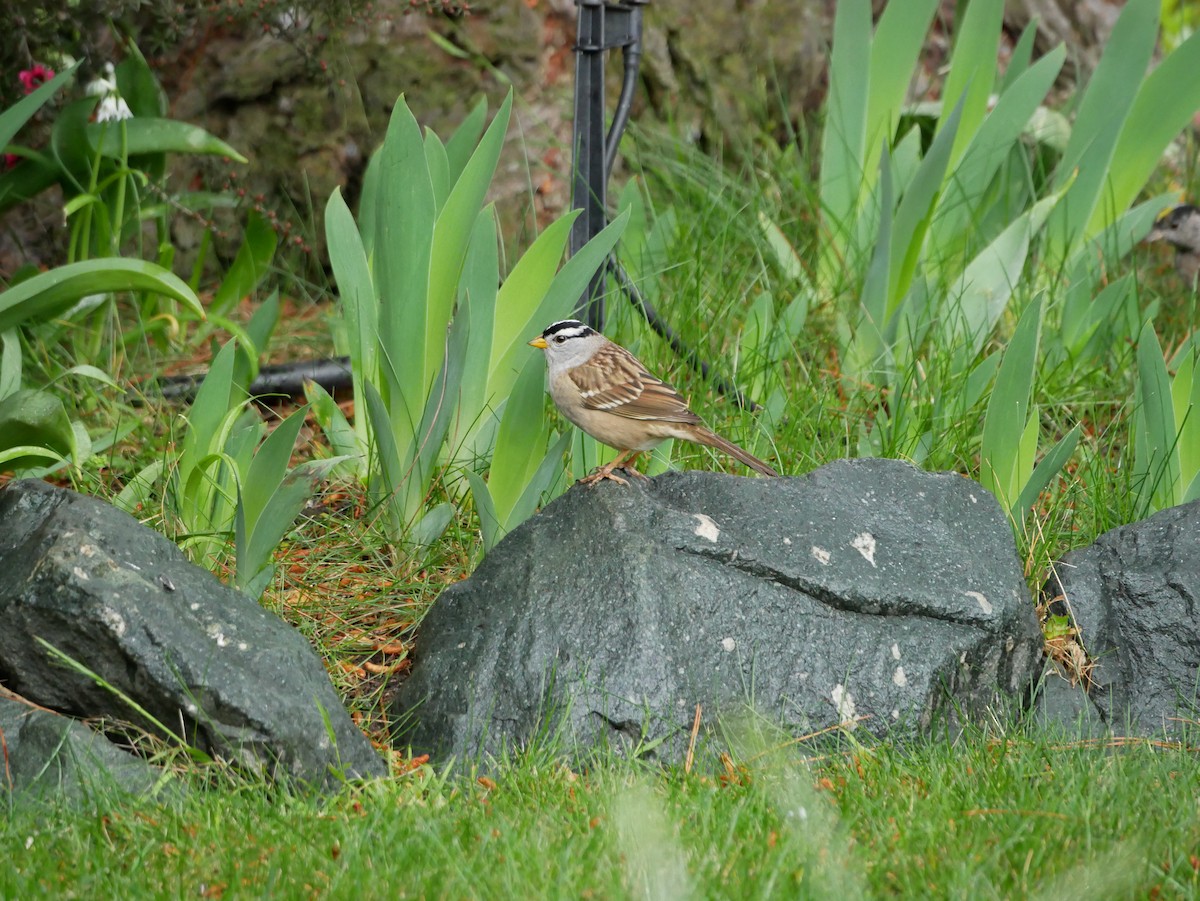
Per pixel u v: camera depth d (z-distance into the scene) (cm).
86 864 557
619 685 684
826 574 732
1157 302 1123
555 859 561
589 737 678
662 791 632
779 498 768
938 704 721
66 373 909
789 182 1398
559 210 1318
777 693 702
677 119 1431
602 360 811
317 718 657
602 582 712
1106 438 1055
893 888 561
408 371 866
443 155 913
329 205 916
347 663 789
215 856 567
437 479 927
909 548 762
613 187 1340
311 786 639
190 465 816
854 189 1230
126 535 691
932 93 1659
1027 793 636
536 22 1318
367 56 1299
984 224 1257
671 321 1112
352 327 930
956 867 560
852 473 799
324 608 828
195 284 1191
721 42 1448
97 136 1055
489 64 1316
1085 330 1126
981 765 678
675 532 733
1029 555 866
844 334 1150
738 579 719
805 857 567
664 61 1416
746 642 706
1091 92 1190
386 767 682
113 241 1091
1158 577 803
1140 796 635
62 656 644
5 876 541
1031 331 836
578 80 989
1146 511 894
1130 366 1126
